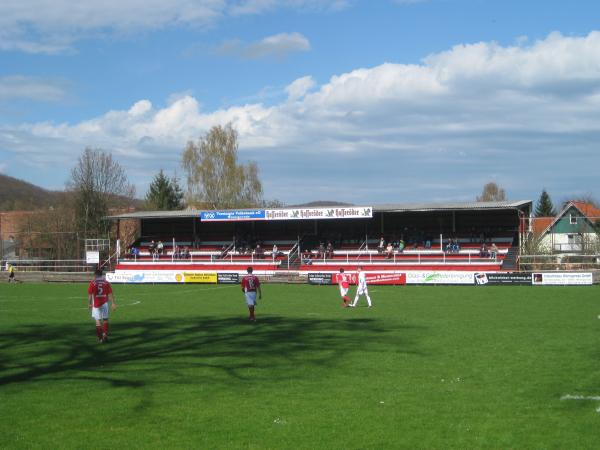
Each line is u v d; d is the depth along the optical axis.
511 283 44.12
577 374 14.10
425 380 13.76
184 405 11.86
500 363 15.52
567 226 63.62
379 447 9.43
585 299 32.69
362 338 20.06
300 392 12.81
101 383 13.73
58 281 54.22
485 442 9.58
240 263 56.53
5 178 145.50
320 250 57.84
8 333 21.80
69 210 78.56
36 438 9.95
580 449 9.22
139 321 25.25
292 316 26.75
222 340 19.91
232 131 82.25
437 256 55.12
